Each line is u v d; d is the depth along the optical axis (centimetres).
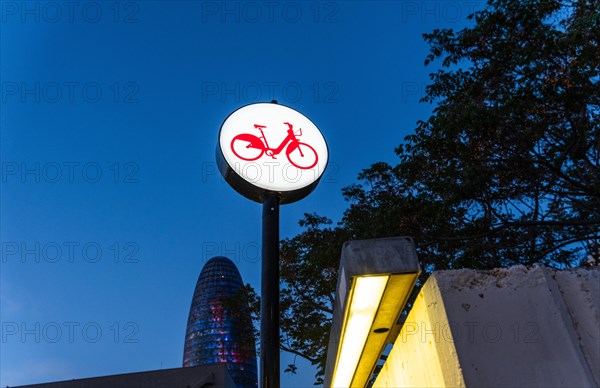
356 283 252
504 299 260
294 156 641
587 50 961
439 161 1195
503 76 1185
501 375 240
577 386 237
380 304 283
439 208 1127
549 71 1040
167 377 1360
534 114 1103
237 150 614
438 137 1145
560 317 254
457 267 1211
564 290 269
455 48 1216
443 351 260
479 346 248
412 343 329
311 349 1891
